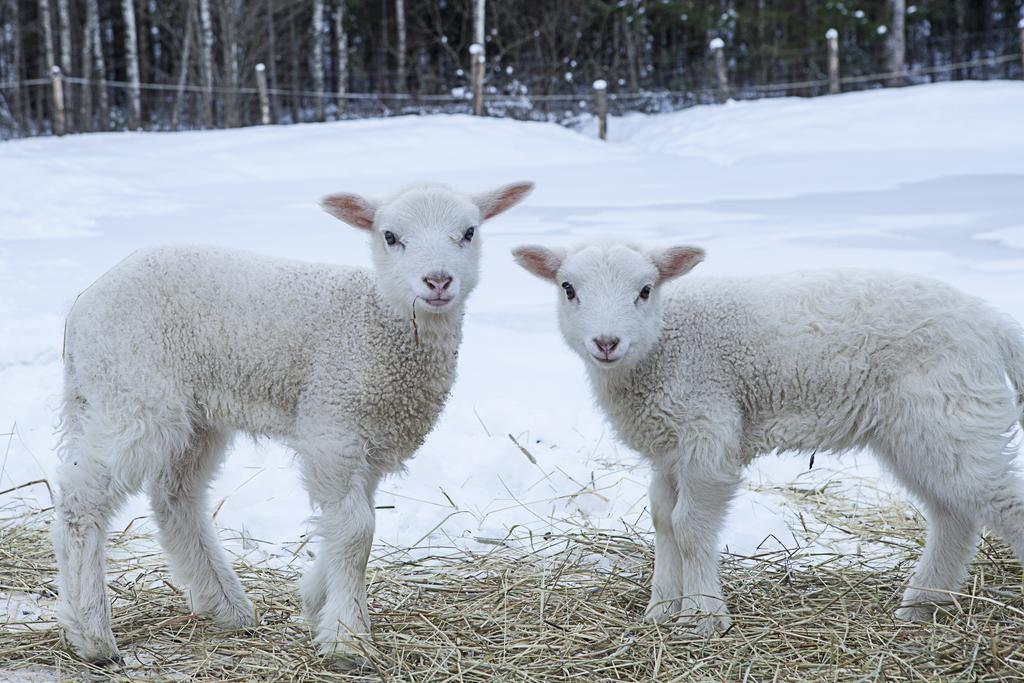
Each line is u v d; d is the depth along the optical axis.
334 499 4.09
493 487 5.79
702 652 4.09
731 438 4.36
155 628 4.31
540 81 33.09
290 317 4.14
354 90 39.03
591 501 5.63
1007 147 18.31
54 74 23.19
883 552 5.06
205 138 22.14
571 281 4.51
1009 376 4.34
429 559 4.98
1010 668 3.87
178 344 4.06
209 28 31.03
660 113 31.06
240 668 3.98
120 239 12.19
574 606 4.48
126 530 5.11
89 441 4.02
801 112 23.30
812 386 4.33
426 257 4.11
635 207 14.04
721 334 4.40
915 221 12.07
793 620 4.37
